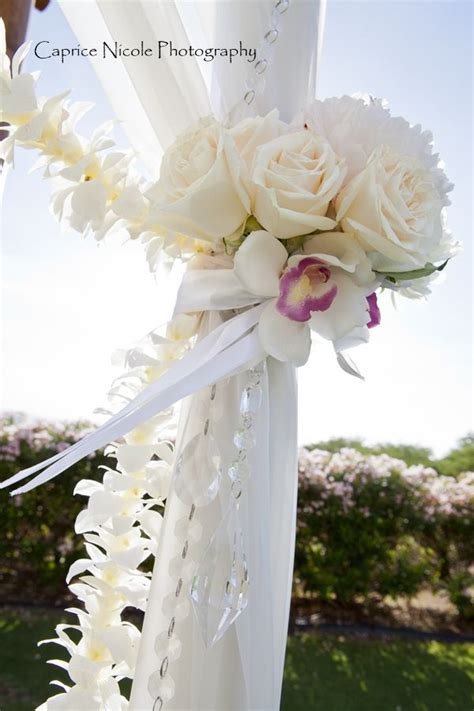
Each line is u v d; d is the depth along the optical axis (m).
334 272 0.64
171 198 0.63
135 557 0.74
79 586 0.79
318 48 0.82
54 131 0.67
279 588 0.81
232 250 0.70
